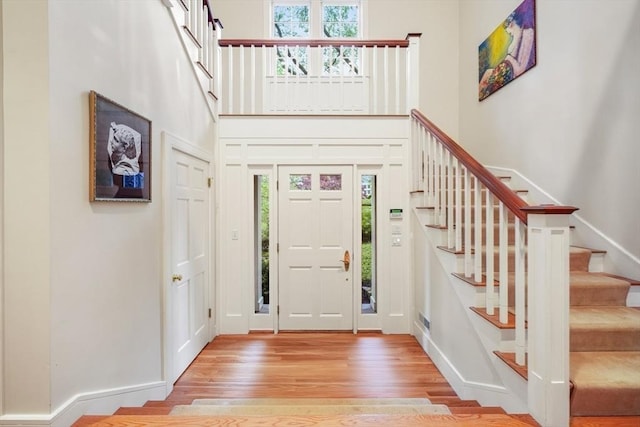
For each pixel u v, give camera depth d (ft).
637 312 7.13
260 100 16.31
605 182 8.55
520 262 5.90
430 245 10.68
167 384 8.25
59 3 5.03
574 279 7.84
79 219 5.48
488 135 14.21
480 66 14.78
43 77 4.84
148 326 7.57
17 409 4.89
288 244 13.07
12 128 4.84
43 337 4.90
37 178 4.85
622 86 8.04
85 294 5.63
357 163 12.91
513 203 5.85
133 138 6.82
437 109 17.04
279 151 12.91
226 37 16.84
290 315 13.11
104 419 5.40
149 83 7.57
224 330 12.87
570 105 9.66
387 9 16.94
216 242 12.62
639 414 5.31
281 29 17.47
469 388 7.86
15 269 4.87
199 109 10.79
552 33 10.37
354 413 6.82
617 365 5.91
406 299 12.98
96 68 5.85
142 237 7.32
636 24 7.66
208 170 11.77
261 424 5.26
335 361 10.44
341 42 12.92
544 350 5.09
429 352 10.77
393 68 16.58
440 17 17.01
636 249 7.80
